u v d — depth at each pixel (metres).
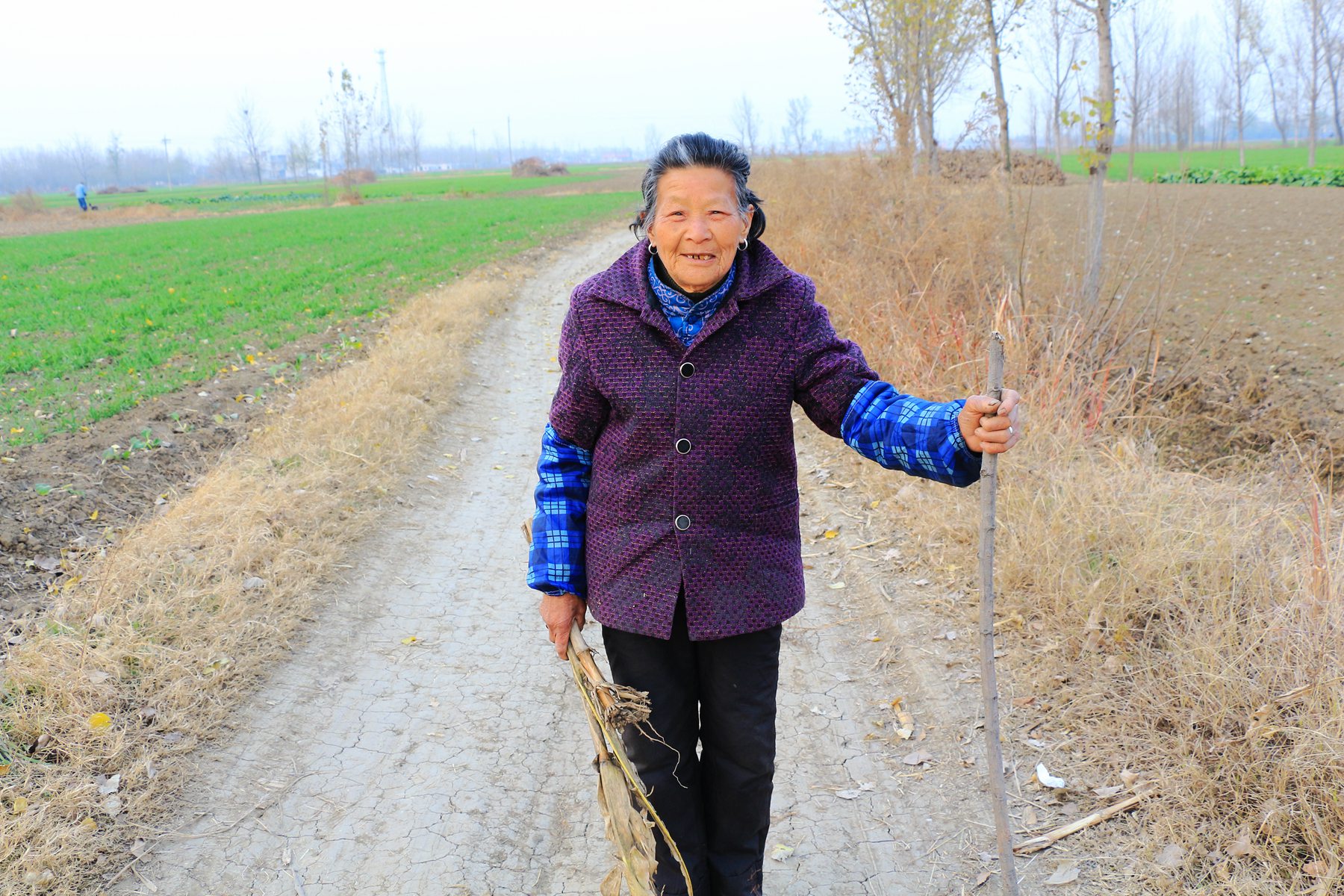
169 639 3.82
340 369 8.87
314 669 3.86
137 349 10.10
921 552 4.61
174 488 5.65
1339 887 2.31
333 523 5.15
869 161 11.09
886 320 7.34
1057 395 5.55
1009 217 7.96
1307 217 14.40
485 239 23.20
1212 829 2.60
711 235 1.81
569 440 2.09
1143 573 3.66
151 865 2.73
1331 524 4.20
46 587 4.33
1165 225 8.76
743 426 1.90
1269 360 7.82
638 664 2.07
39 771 3.02
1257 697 2.91
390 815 2.99
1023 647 3.63
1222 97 31.06
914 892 2.61
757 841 2.25
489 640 4.19
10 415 7.33
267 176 192.75
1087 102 7.23
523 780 3.19
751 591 1.98
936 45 13.96
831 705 3.55
